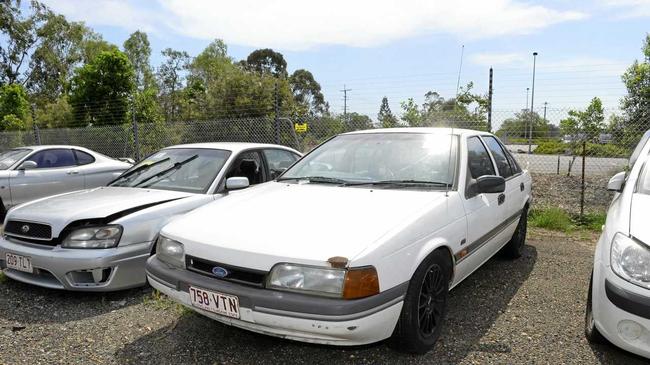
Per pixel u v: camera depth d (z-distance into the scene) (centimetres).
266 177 521
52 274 370
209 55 4750
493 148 449
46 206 407
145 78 4481
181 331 322
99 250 363
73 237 369
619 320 247
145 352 292
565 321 338
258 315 241
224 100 1641
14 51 3606
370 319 234
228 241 260
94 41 4038
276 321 238
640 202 291
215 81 1723
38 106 3522
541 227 664
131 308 362
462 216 320
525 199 487
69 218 374
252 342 305
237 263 251
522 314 350
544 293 395
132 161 899
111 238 368
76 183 774
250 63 5350
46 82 3838
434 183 334
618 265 254
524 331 320
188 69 4962
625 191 318
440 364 275
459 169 343
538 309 360
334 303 228
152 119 1819
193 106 1842
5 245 396
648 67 1015
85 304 370
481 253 364
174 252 285
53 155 767
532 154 1098
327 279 232
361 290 232
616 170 849
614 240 267
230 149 504
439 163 351
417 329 270
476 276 441
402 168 353
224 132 1105
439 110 808
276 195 329
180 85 4950
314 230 259
